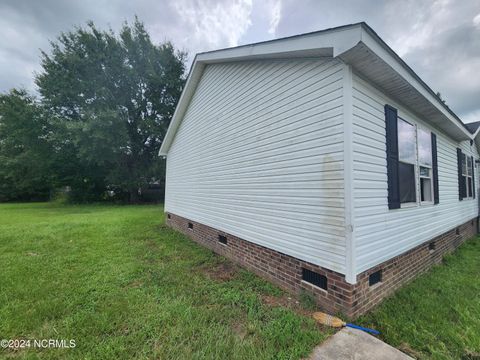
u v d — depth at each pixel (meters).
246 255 4.16
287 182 3.28
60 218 10.55
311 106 2.93
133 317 2.58
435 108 3.82
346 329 2.33
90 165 18.55
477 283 3.52
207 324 2.47
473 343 2.19
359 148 2.59
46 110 17.56
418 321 2.51
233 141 4.63
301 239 3.04
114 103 17.72
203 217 5.88
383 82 2.92
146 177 19.42
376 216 2.81
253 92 4.04
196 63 5.61
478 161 7.96
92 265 4.28
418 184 3.88
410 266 3.60
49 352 2.06
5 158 19.05
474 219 7.52
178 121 7.68
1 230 7.45
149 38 18.58
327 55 2.75
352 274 2.42
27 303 2.89
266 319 2.56
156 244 5.93
